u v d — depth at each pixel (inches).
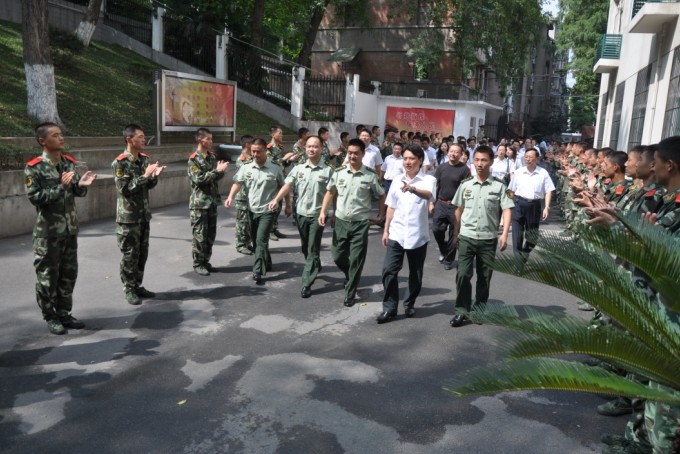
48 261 190.4
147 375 168.2
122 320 211.2
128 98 617.3
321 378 170.4
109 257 292.2
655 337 93.7
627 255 95.1
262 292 251.3
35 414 145.1
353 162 232.7
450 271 301.9
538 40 912.9
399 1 983.6
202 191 267.1
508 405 157.8
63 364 173.6
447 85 999.0
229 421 144.5
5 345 185.6
